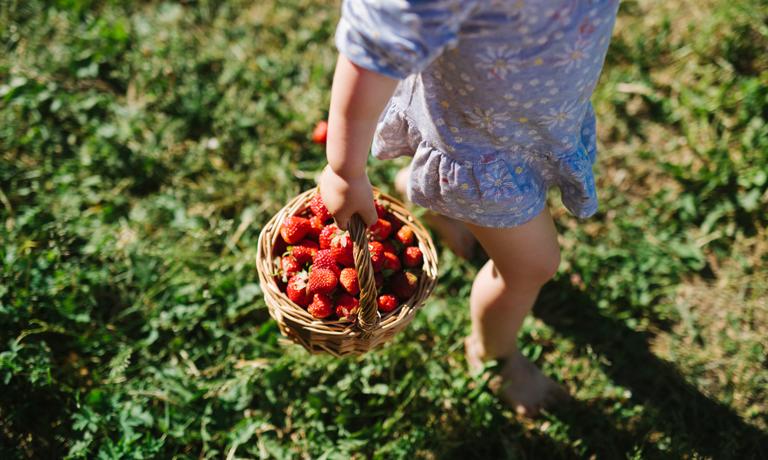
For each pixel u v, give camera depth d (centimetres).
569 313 120
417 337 116
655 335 119
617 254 124
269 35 148
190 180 130
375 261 92
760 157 130
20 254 115
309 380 111
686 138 135
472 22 72
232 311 115
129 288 117
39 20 144
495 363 110
